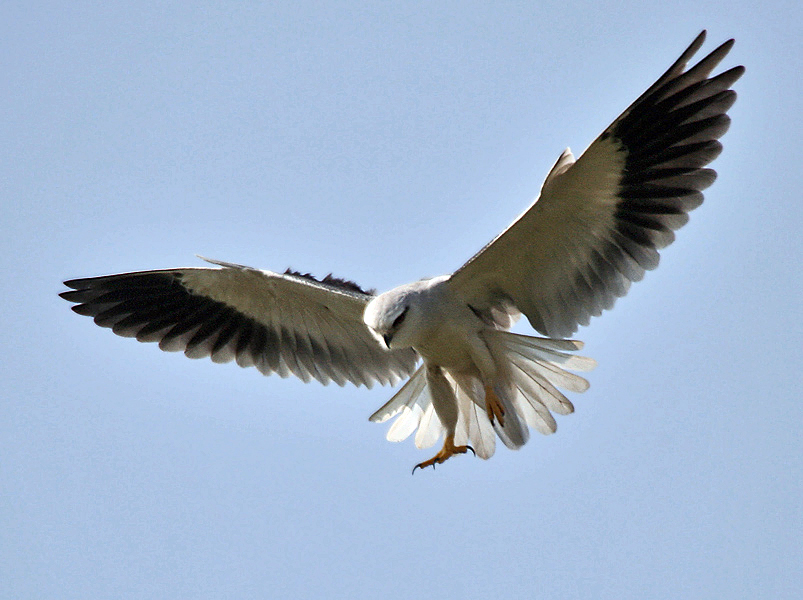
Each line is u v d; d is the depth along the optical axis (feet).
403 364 44.45
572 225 37.11
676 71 33.58
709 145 35.04
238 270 42.16
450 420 39.88
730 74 34.22
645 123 34.73
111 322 45.03
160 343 45.47
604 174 35.50
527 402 39.14
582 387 38.37
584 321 38.86
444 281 39.01
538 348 37.83
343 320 43.42
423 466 39.24
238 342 45.65
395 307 37.78
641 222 37.01
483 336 38.70
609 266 37.99
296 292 42.47
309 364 45.34
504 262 38.37
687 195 35.96
